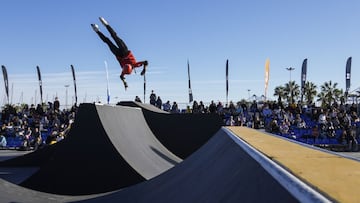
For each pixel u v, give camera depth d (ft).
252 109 101.45
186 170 21.62
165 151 46.57
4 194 22.15
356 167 10.13
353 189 7.54
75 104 94.22
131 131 39.91
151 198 20.27
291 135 74.33
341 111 85.25
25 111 105.19
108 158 30.83
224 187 13.14
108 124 33.27
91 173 30.32
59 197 25.31
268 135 21.94
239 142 17.11
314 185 7.90
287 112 87.35
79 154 30.83
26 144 74.38
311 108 92.58
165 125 59.00
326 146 73.51
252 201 9.80
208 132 58.18
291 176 8.93
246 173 12.16
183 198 16.87
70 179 30.07
